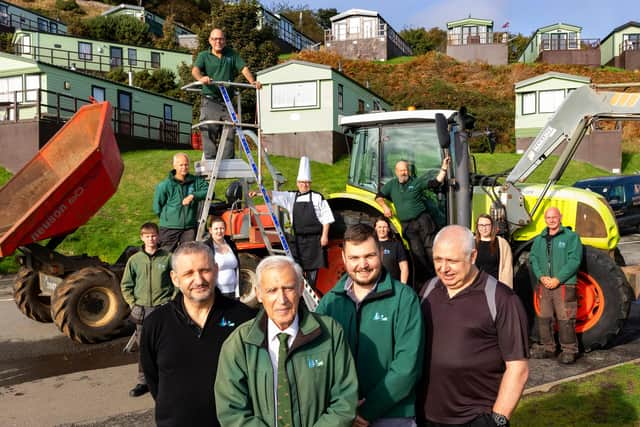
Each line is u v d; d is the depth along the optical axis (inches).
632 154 1051.3
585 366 215.8
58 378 219.6
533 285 235.1
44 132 754.2
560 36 1704.0
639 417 155.3
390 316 107.6
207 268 107.1
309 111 951.0
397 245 228.4
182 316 107.7
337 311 112.2
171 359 105.0
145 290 210.5
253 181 259.9
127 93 1023.0
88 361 243.4
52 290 291.4
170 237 246.8
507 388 104.0
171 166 784.9
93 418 175.6
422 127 262.4
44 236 265.7
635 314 309.4
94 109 284.8
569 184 823.1
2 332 299.0
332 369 95.6
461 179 247.8
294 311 93.8
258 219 254.7
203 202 262.8
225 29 1460.4
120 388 205.5
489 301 107.7
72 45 1598.2
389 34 1809.8
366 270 107.9
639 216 558.6
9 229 264.8
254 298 292.0
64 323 260.1
